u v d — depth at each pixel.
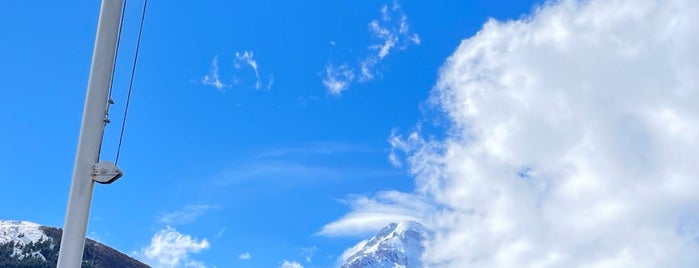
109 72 9.62
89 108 9.43
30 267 162.38
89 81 9.55
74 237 9.00
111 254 199.50
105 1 9.84
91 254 189.75
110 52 9.68
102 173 9.16
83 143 9.29
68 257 8.92
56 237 184.50
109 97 9.58
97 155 9.29
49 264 167.62
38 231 187.75
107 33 9.73
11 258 164.62
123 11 9.93
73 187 9.15
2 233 178.88
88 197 9.15
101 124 9.41
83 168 9.20
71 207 9.08
